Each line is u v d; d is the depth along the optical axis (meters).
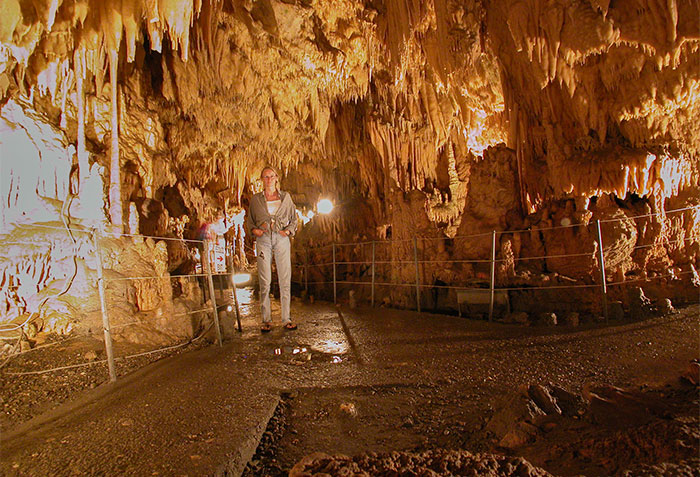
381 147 8.37
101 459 2.16
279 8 5.90
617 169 4.98
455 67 6.00
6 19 3.45
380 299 8.05
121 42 5.70
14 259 4.03
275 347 4.53
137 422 2.61
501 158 6.42
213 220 11.69
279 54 6.71
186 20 4.22
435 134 8.02
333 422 2.81
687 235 5.45
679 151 5.22
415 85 7.38
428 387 3.28
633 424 2.13
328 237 10.42
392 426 2.71
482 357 3.86
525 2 4.54
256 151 9.92
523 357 3.76
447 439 2.48
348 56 7.07
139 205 6.02
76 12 4.21
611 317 4.86
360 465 1.73
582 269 5.38
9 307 4.01
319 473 1.65
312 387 3.34
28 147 4.24
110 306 4.55
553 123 5.64
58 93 4.89
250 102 7.84
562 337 4.27
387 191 8.57
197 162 9.64
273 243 5.45
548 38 4.46
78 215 4.75
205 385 3.29
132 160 6.11
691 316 4.42
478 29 5.74
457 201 8.29
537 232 5.88
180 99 7.31
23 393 3.04
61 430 2.49
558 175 5.57
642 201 5.53
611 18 4.00
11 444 2.32
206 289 7.45
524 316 5.27
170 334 4.73
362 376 3.56
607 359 3.49
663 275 5.35
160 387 3.24
